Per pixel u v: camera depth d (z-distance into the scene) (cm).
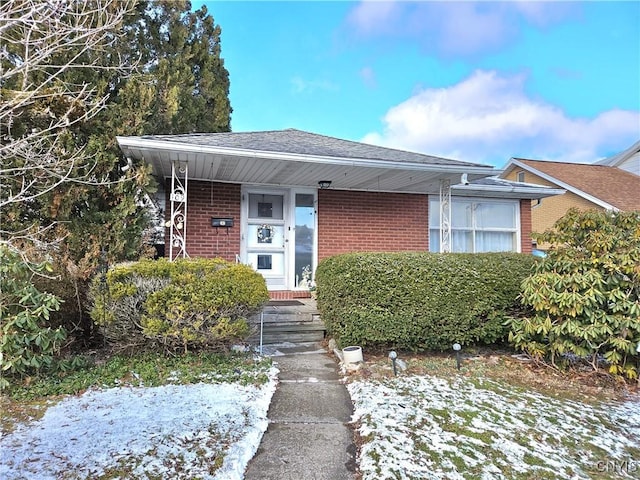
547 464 296
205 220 778
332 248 860
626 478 281
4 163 540
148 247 692
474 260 554
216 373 458
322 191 862
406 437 328
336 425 357
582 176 1838
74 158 550
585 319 466
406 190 895
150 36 1002
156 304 464
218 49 1256
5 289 396
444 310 527
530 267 556
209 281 479
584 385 464
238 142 638
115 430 323
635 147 1942
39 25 460
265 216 828
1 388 375
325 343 604
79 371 444
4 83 576
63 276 509
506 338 563
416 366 505
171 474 266
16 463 273
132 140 545
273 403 398
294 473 281
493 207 1010
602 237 473
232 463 283
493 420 363
